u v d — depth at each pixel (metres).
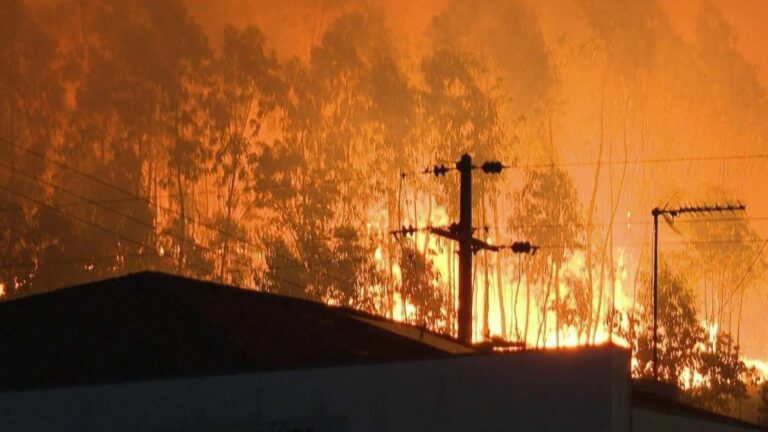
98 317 26.66
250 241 72.56
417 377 24.86
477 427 25.70
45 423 19.97
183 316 27.09
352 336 29.33
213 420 21.73
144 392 21.05
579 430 27.14
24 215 70.50
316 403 23.22
